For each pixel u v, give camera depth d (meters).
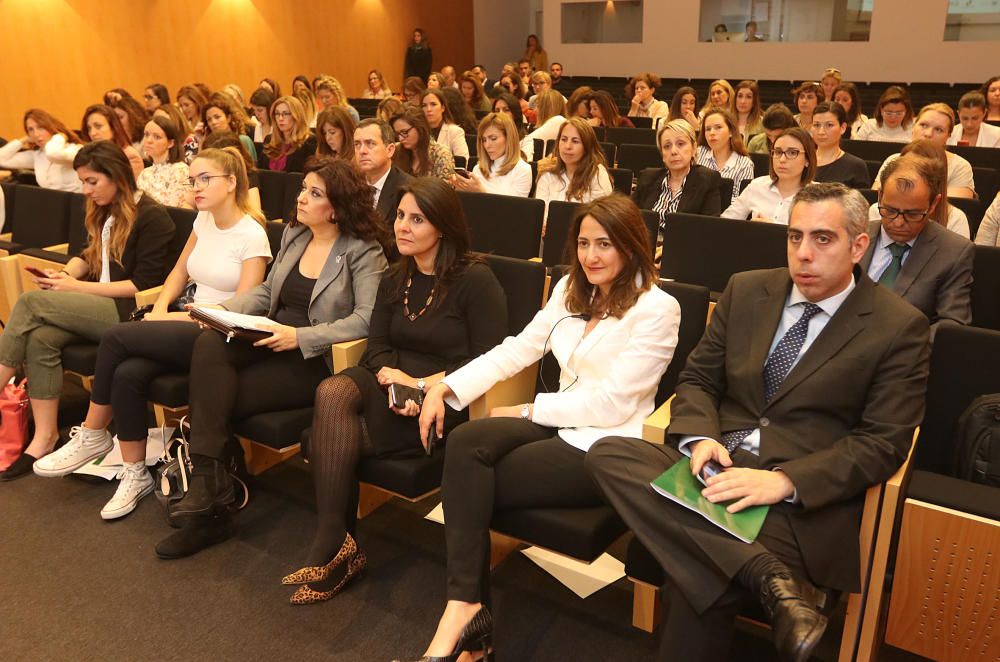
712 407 1.92
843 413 1.77
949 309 2.33
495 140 4.51
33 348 2.83
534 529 1.88
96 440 2.76
